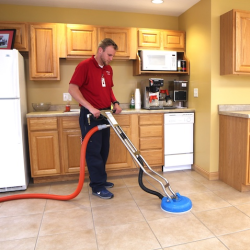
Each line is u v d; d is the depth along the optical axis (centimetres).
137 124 294
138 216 200
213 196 236
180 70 324
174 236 170
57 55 291
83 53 296
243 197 233
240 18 250
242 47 253
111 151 290
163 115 301
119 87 340
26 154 279
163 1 295
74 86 221
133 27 333
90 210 213
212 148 281
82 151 220
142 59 310
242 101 287
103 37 300
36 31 284
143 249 157
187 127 310
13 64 244
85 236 173
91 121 232
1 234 178
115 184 274
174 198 212
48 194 240
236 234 171
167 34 320
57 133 273
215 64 273
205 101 287
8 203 231
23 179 259
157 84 312
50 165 276
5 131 249
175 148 309
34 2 295
